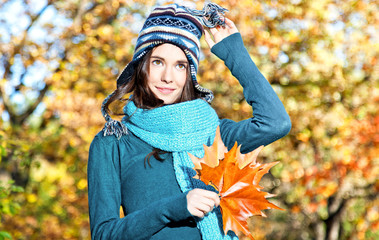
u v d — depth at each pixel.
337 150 9.54
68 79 10.13
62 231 11.80
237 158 1.55
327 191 9.31
